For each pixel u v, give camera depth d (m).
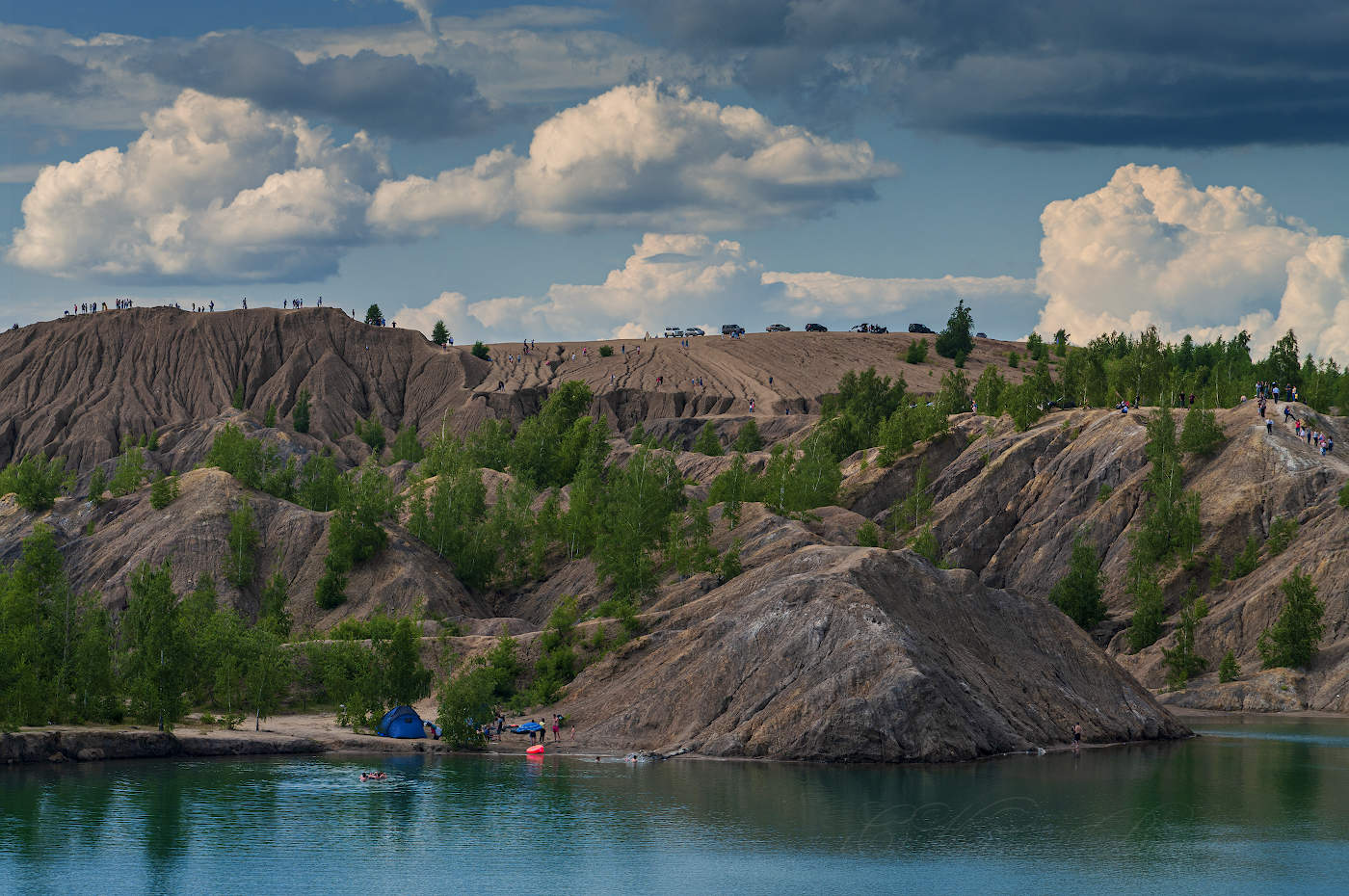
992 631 115.88
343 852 69.81
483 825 76.38
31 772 92.06
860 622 105.00
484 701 109.56
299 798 84.12
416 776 93.12
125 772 93.00
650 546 155.00
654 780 90.69
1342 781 91.75
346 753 104.75
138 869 66.06
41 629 110.25
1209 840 74.06
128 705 112.44
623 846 71.50
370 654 122.19
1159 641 162.88
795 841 72.81
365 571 162.00
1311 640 151.00
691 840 72.81
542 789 87.50
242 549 164.75
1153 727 114.56
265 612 157.00
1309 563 160.50
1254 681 148.75
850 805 81.88
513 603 165.88
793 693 102.94
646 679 113.00
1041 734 106.62
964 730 100.31
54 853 68.88
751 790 86.81
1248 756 103.88
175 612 105.50
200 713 119.94
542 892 63.00
